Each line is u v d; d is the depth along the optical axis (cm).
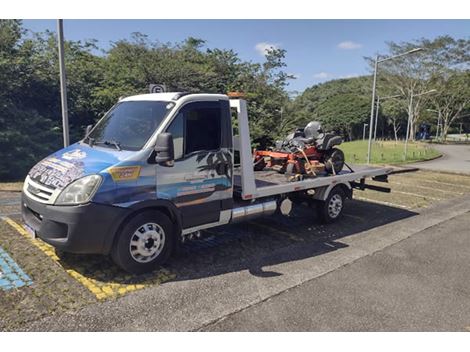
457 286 459
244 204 566
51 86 1391
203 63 1891
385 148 3616
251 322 361
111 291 407
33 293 393
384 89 5238
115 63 1648
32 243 525
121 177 416
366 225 723
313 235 643
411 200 991
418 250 588
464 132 7181
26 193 452
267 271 480
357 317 378
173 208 461
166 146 421
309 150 705
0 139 1180
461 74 5144
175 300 395
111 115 535
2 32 1294
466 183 1338
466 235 678
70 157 460
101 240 410
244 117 539
